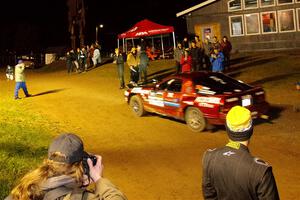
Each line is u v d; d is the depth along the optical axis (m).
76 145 2.11
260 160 2.92
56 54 43.69
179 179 7.64
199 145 9.80
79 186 2.11
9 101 18.38
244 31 28.33
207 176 3.14
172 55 30.47
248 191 2.89
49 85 24.22
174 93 11.72
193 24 29.95
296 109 12.27
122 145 10.34
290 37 26.95
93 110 15.22
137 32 28.86
